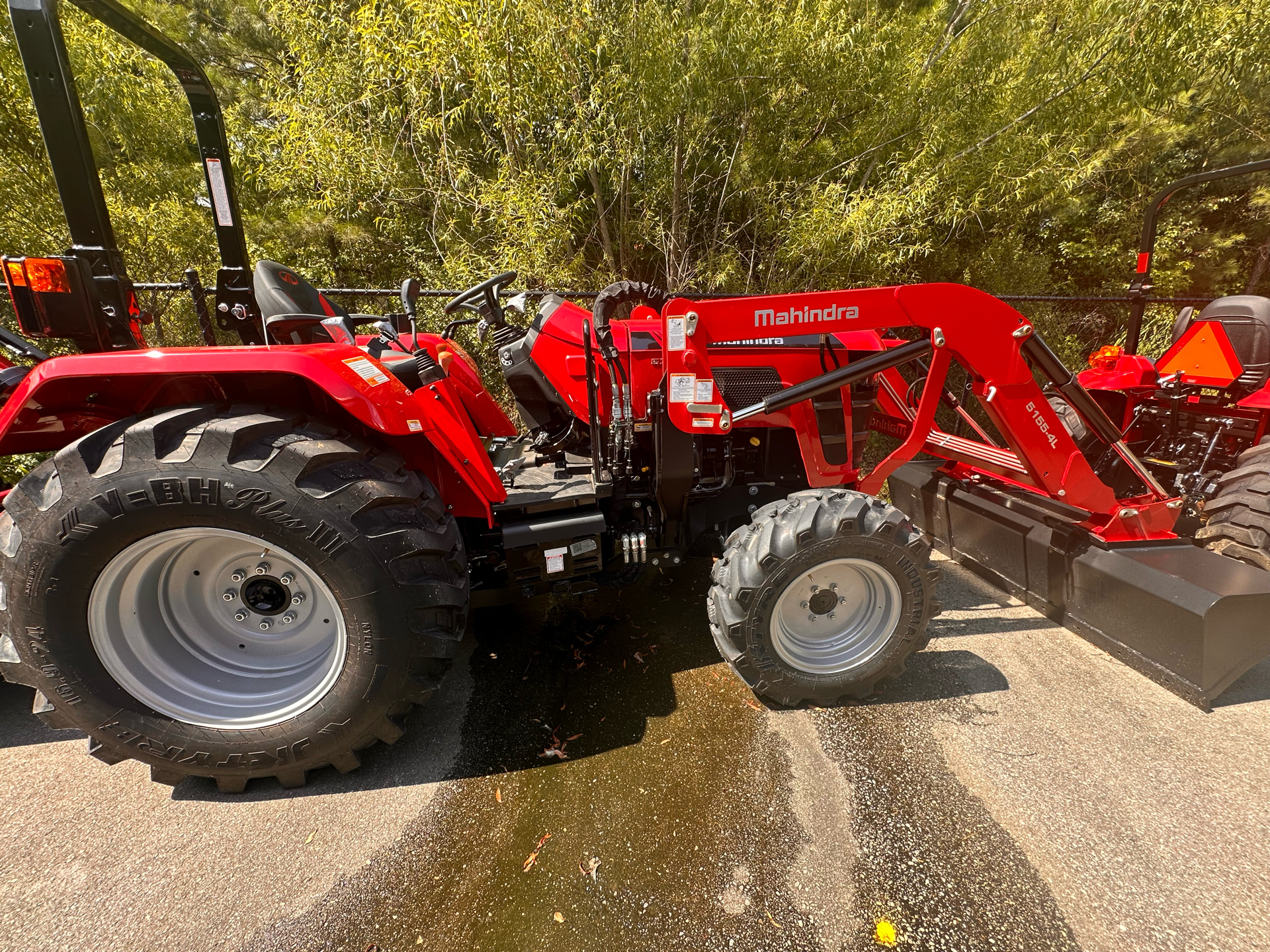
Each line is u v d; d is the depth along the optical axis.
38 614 1.43
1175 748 1.75
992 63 5.45
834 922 1.26
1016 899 1.30
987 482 2.89
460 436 1.80
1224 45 4.98
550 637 2.46
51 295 1.47
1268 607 1.85
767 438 2.39
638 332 2.23
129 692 1.55
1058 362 2.07
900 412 3.01
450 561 1.67
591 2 4.16
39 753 1.83
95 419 1.67
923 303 1.92
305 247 5.54
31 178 3.73
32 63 1.35
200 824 1.56
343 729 1.61
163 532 1.46
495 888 1.36
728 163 5.31
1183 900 1.30
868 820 1.52
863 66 5.11
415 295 1.92
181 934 1.27
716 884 1.36
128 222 4.07
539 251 4.32
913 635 1.95
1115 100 5.27
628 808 1.58
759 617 1.83
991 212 5.52
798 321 1.91
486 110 4.38
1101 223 8.14
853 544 1.81
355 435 1.67
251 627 1.74
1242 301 2.89
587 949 1.22
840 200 4.89
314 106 4.55
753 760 1.75
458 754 1.81
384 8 4.12
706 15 4.78
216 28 7.73
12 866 1.44
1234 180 8.93
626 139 4.55
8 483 3.18
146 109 4.56
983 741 1.80
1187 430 3.24
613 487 2.14
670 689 2.11
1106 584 2.13
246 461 1.42
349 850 1.48
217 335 4.52
